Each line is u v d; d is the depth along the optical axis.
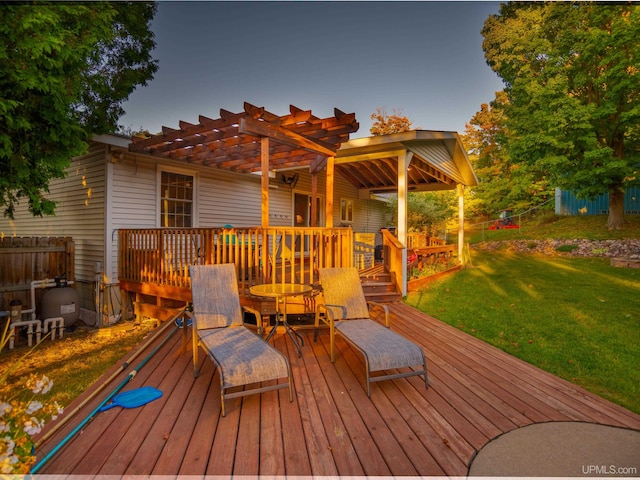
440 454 2.27
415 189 13.20
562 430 2.58
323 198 13.00
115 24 9.87
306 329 5.22
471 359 4.06
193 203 8.99
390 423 2.65
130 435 2.45
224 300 4.10
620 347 4.43
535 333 5.03
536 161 12.73
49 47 4.11
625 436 2.51
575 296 6.96
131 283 7.19
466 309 6.42
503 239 16.47
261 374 2.84
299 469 2.11
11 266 6.88
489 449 2.33
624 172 11.66
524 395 3.15
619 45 10.90
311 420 2.69
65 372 4.88
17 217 10.05
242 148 7.11
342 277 4.50
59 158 4.93
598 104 12.67
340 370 3.69
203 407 2.87
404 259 7.41
